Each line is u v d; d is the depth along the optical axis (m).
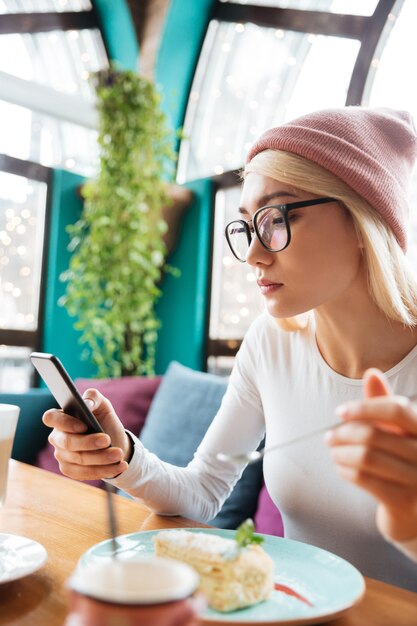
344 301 1.06
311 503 1.07
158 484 1.05
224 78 3.65
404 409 0.56
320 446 1.08
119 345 3.53
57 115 3.25
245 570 0.64
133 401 2.45
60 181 3.42
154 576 0.39
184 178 3.85
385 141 1.07
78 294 3.21
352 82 2.83
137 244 3.23
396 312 1.03
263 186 1.03
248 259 1.02
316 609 0.62
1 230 3.32
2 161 3.28
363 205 1.00
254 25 3.40
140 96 3.26
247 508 1.78
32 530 0.91
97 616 0.34
